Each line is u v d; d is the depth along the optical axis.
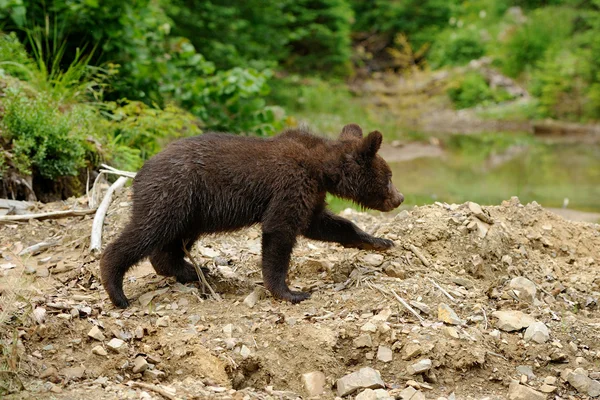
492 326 5.46
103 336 5.12
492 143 19.91
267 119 12.30
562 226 7.14
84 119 9.14
